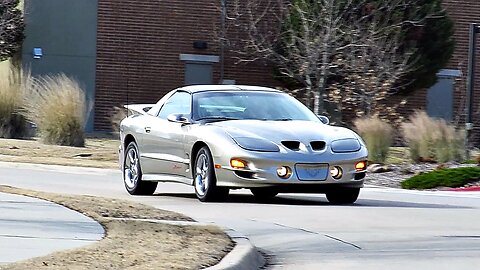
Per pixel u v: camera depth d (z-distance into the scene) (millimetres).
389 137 64438
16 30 91188
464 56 98938
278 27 87500
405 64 80688
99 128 94000
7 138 77312
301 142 35406
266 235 28391
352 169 35750
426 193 45750
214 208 34750
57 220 27891
